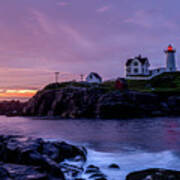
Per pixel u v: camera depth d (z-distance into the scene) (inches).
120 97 2298.2
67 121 1936.5
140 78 3353.8
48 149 579.5
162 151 739.4
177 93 2605.8
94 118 2196.1
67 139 995.3
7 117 2669.8
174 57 3902.6
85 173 500.4
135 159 639.1
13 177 349.1
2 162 442.9
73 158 603.8
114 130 1293.1
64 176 429.4
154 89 2768.2
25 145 540.1
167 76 3346.5
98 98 2418.8
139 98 2338.8
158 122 1720.0
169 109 2386.8
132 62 3641.7
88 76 3634.4
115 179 472.7
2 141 599.2
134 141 930.7
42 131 1293.1
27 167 403.5
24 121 2017.7
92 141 934.4
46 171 406.3
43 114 2714.1
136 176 478.3
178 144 861.8
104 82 3506.4
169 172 495.2
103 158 649.0
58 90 2805.1
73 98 2559.1
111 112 2193.7
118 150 758.5
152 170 517.7
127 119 2027.6
